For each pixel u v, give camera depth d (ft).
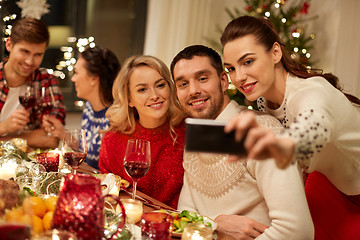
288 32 12.75
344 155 4.51
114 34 16.38
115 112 6.35
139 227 4.03
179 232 3.84
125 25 16.47
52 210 3.36
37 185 4.57
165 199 6.18
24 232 2.55
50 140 7.97
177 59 5.28
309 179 5.79
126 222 3.82
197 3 15.79
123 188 5.61
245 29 4.68
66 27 14.90
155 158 6.15
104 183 4.78
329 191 5.38
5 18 9.37
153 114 5.95
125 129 6.42
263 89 4.76
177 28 15.48
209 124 2.62
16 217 2.56
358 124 4.42
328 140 3.22
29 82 8.87
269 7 12.87
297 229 4.07
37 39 8.14
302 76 4.91
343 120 4.21
